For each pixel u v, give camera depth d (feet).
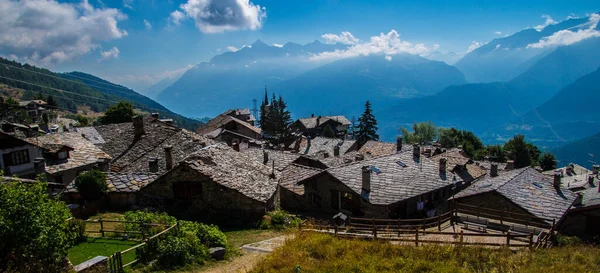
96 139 167.22
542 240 76.48
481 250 66.95
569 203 111.34
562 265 60.44
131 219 75.61
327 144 263.29
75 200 96.22
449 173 134.21
